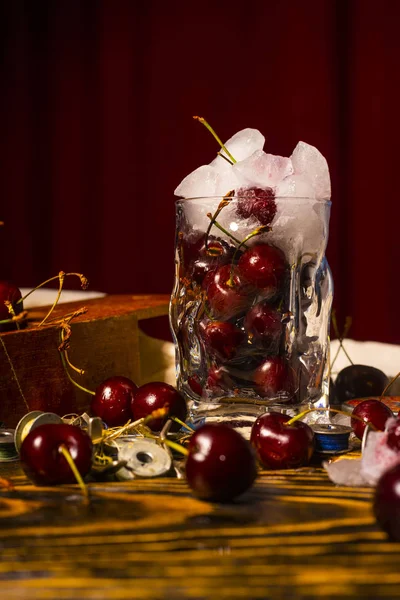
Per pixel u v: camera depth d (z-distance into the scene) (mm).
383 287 1674
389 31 1608
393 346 840
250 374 573
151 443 538
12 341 617
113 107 1949
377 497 438
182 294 592
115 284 1988
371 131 1647
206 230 573
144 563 418
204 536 442
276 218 560
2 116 2086
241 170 568
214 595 394
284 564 415
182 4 1840
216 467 474
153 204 1923
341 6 1650
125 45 1923
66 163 2023
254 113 1764
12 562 420
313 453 552
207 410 588
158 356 802
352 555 423
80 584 403
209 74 1817
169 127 1883
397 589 397
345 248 1702
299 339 576
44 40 2027
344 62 1662
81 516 467
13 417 621
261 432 536
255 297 559
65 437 510
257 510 471
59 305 760
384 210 1655
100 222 1997
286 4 1699
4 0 2055
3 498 493
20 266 2094
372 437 505
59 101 2021
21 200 2080
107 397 605
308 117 1695
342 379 714
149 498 490
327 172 600
